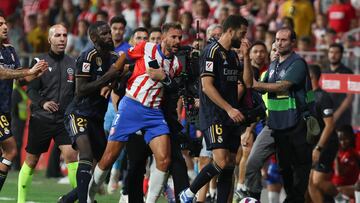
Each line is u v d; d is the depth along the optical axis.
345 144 36.84
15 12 65.19
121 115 28.67
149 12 51.22
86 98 29.84
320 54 44.06
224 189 29.06
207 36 33.91
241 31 28.41
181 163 29.25
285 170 31.69
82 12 59.72
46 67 29.70
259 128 35.88
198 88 29.84
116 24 36.59
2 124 30.70
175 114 29.62
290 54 31.16
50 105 31.73
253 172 32.00
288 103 30.92
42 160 50.81
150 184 28.58
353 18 52.34
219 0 54.69
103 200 37.03
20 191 33.09
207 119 28.62
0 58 30.84
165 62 28.62
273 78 31.16
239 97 29.66
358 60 43.62
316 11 53.94
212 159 30.03
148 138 28.50
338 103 41.16
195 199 29.53
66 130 30.98
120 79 29.77
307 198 34.66
